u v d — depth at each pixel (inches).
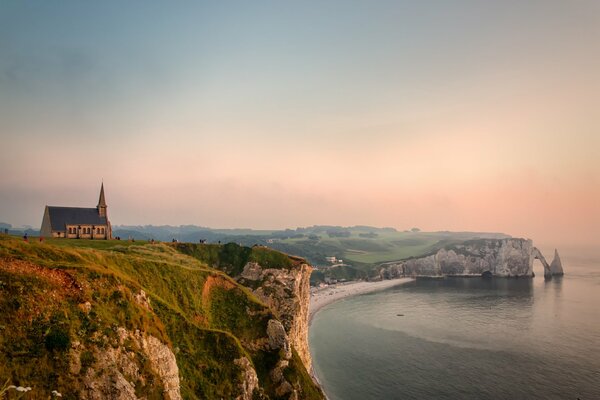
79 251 2338.8
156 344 1904.5
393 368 4805.6
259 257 4884.4
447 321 7101.4
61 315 1567.4
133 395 1557.6
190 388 2190.0
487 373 4547.2
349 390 4215.1
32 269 1660.9
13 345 1374.3
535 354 5152.6
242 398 2363.4
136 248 3656.5
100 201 4530.0
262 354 3157.0
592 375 4439.0
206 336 2529.5
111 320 1733.5
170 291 2891.2
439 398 3964.1
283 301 4421.8
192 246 4896.7
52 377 1384.1
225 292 3432.6
